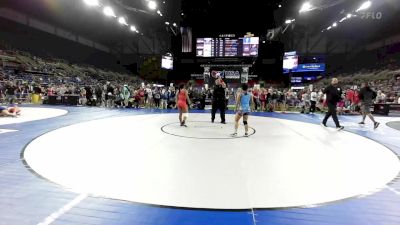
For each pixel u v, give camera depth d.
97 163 5.46
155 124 10.90
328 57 38.38
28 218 3.24
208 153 6.38
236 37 28.38
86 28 35.66
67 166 5.23
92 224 3.13
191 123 11.40
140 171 5.01
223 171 5.08
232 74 28.70
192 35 30.75
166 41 40.34
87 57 38.88
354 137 8.76
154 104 20.41
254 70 34.16
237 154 6.34
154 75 39.59
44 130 9.16
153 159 5.80
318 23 36.34
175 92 19.33
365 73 34.75
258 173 5.00
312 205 3.71
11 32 27.38
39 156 5.89
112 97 19.61
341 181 4.64
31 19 29.56
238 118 8.71
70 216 3.30
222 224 3.18
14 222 3.15
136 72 41.34
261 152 6.57
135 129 9.59
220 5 31.25
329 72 38.16
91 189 4.13
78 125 10.34
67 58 35.03
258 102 18.52
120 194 3.97
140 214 3.39
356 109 17.55
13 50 27.30
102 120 11.95
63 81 28.86
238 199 3.86
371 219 3.35
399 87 25.28
